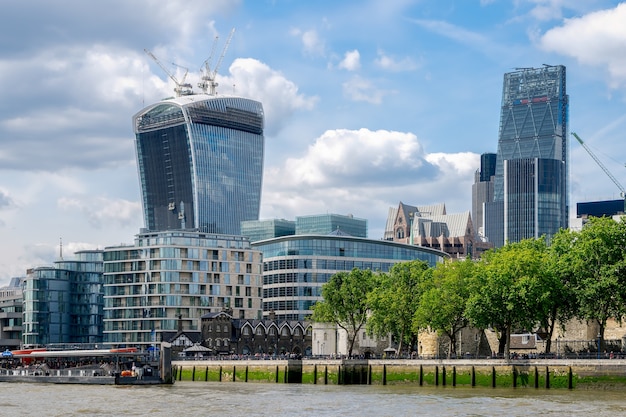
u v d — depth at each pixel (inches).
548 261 6801.2
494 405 5004.9
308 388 6614.2
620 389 5757.9
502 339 6840.6
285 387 6776.6
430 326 7273.6
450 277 7022.6
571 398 5334.6
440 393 5861.2
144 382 7377.0
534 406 4918.8
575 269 6471.5
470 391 5994.1
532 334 7760.8
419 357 7081.7
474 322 6471.5
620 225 6520.7
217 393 6190.9
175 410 5036.9
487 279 6599.4
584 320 7386.8
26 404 5521.7
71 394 6294.3
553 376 6033.5
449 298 6958.7
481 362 6407.5
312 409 4977.9
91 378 7623.0
